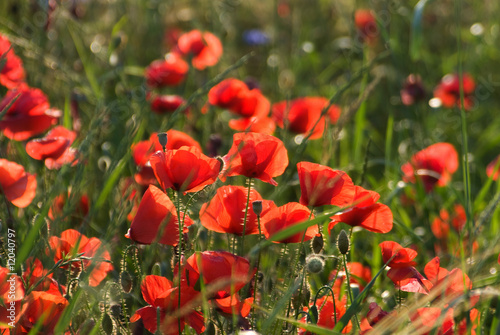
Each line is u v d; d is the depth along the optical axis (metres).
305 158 2.76
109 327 1.94
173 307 1.94
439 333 1.97
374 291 2.17
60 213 2.14
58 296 1.93
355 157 2.66
